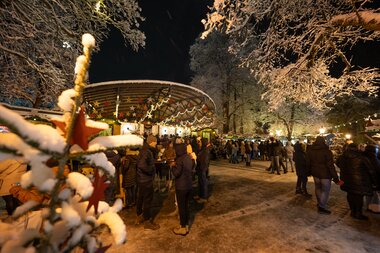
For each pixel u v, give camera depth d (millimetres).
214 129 22047
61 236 874
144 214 4805
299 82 6320
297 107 28859
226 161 19266
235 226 4906
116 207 1111
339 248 3971
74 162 4711
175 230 4492
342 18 4492
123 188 5941
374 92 5809
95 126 947
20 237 824
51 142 793
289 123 29547
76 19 5883
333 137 20141
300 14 6180
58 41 6480
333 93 6457
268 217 5465
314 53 5734
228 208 6137
